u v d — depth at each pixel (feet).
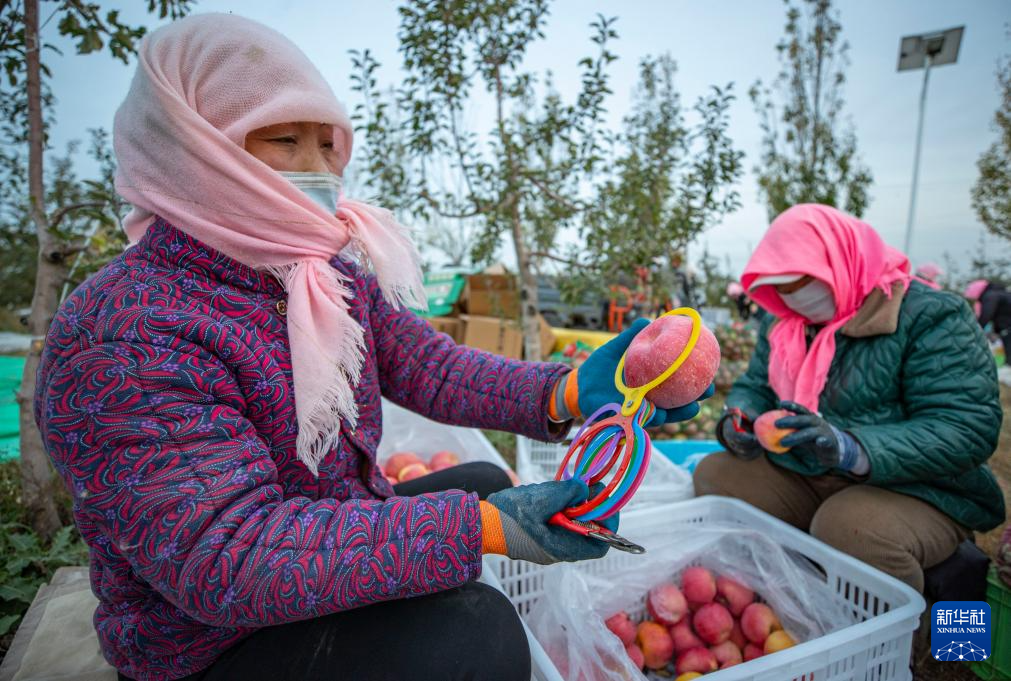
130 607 3.19
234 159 3.10
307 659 3.21
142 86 3.07
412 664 3.19
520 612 5.71
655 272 12.46
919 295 6.14
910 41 24.47
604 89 10.29
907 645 4.58
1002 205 23.66
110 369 2.63
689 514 6.52
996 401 5.65
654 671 5.60
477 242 12.34
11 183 9.53
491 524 2.81
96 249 7.52
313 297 3.29
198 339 2.88
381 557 2.68
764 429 5.86
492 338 15.89
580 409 3.92
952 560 6.02
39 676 4.14
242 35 3.25
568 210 10.98
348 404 3.28
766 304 7.45
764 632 5.38
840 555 5.39
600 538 2.76
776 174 19.61
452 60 10.66
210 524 2.63
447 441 9.37
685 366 3.12
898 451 5.51
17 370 14.51
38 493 6.69
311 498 3.43
